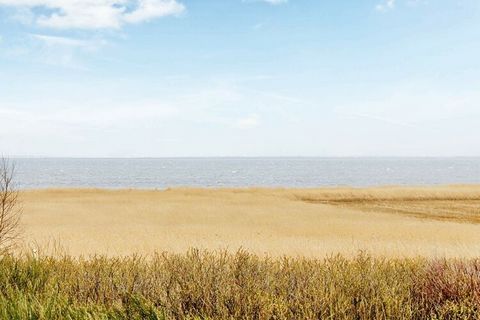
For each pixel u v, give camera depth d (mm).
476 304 4648
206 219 33156
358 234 25453
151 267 6219
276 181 158000
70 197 50281
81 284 5480
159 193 56625
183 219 33094
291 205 43906
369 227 28562
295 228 28109
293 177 187625
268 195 54469
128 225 28594
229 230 26312
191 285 5047
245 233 24922
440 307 4715
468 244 19656
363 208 43844
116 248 17297
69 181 157000
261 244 18828
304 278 5641
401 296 4984
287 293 5195
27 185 131750
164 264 6352
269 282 5492
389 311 4508
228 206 42438
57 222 29672
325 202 49844
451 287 5176
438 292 5164
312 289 5043
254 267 6270
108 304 4883
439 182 155500
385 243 19844
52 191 56562
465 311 4582
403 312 4570
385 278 5766
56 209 37844
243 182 152875
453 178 187000
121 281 5492
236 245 18531
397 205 46438
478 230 27312
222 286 5102
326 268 6457
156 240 20781
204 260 6379
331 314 4402
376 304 4605
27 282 5738
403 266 6676
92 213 35875
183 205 43094
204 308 4762
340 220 32625
